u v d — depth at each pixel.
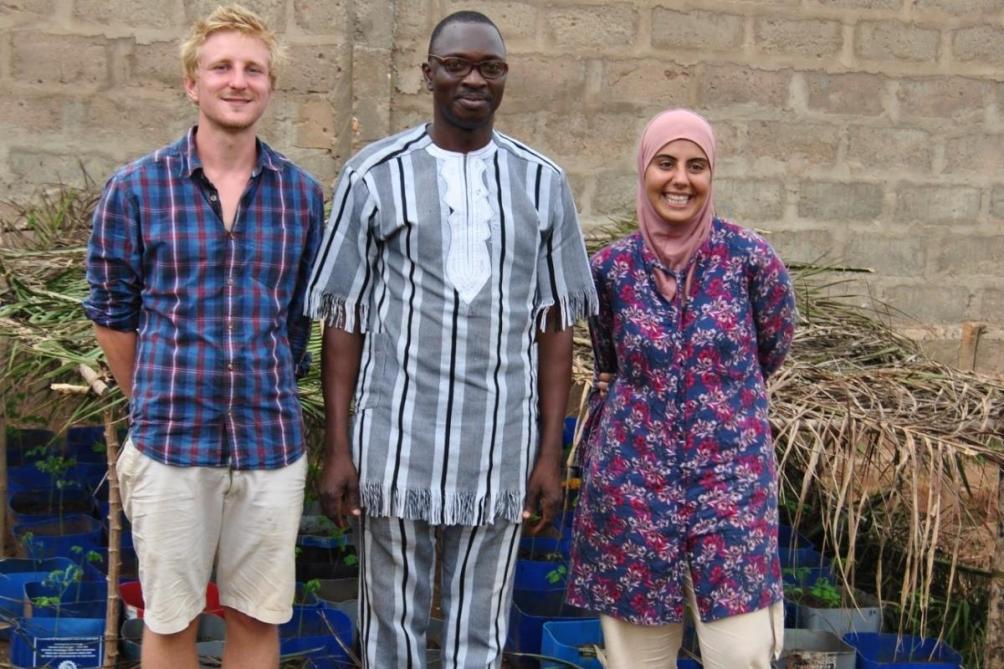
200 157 2.71
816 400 3.64
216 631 3.52
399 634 2.88
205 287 2.69
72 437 4.77
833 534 3.48
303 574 3.99
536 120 5.51
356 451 2.82
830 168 5.72
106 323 2.76
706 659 2.81
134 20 5.18
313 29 5.28
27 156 5.19
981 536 4.27
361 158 2.79
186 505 2.73
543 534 4.18
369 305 2.83
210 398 2.71
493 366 2.76
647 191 2.81
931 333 5.84
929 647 3.64
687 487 2.78
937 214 5.83
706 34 5.54
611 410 2.88
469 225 2.72
